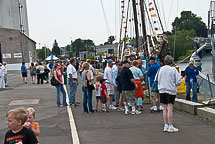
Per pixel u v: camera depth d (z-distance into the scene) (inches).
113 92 414.6
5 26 2260.1
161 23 725.3
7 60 2092.8
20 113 134.0
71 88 441.7
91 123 319.0
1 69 765.3
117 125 304.8
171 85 270.4
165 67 276.7
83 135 268.4
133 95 364.5
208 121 309.7
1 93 669.9
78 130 288.4
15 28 2341.3
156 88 367.2
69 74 434.9
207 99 470.0
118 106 435.5
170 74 271.4
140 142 239.8
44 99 546.3
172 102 271.6
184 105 367.9
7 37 2090.3
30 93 649.6
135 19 759.1
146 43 671.8
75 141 245.0
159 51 647.1
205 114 320.5
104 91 389.1
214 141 235.9
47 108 438.9
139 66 463.5
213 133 260.5
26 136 136.4
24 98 565.6
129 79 360.5
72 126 303.1
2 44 2078.0
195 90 434.6
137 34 767.7
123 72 363.9
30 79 1140.5
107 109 416.2
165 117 275.0
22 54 2158.0
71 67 438.0
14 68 2076.8
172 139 245.3
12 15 2310.5
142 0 674.2
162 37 644.1
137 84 378.6
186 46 2263.8
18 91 698.8
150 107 416.5
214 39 595.8
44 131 289.6
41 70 902.4
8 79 1207.6
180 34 2368.4
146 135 261.3
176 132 268.2
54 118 358.0
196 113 343.6
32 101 520.1
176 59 2229.3
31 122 158.4
